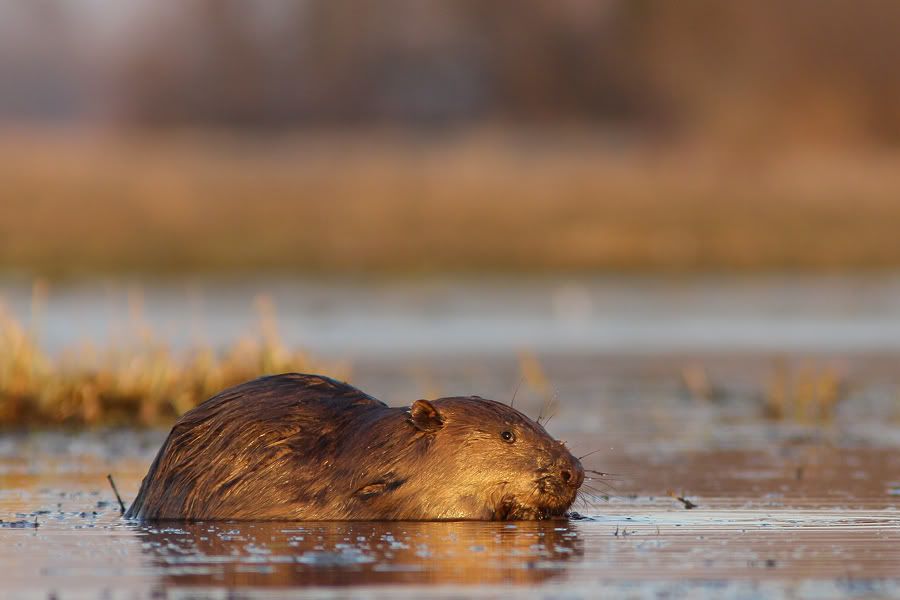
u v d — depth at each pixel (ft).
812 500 101.55
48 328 235.40
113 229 374.02
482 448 88.94
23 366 155.53
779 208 415.03
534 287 336.29
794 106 647.56
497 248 374.63
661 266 368.27
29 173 425.69
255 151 556.10
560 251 374.43
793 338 247.50
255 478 89.10
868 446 134.21
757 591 69.31
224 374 158.51
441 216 397.60
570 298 314.14
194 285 328.70
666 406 164.25
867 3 654.53
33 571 74.59
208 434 90.89
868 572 74.18
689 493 105.29
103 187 412.77
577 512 94.84
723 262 371.97
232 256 361.71
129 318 254.06
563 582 71.51
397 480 88.38
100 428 150.10
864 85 651.25
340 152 545.44
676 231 391.24
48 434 145.48
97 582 71.72
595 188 432.25
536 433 90.48
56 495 104.94
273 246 369.50
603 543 82.58
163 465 91.97
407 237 380.99
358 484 88.33
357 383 173.99
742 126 636.48
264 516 88.43
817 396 163.73
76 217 380.58
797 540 84.02
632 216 402.52
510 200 415.85
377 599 67.41
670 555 79.05
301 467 89.25
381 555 78.13
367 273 355.77
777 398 161.27
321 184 435.53
